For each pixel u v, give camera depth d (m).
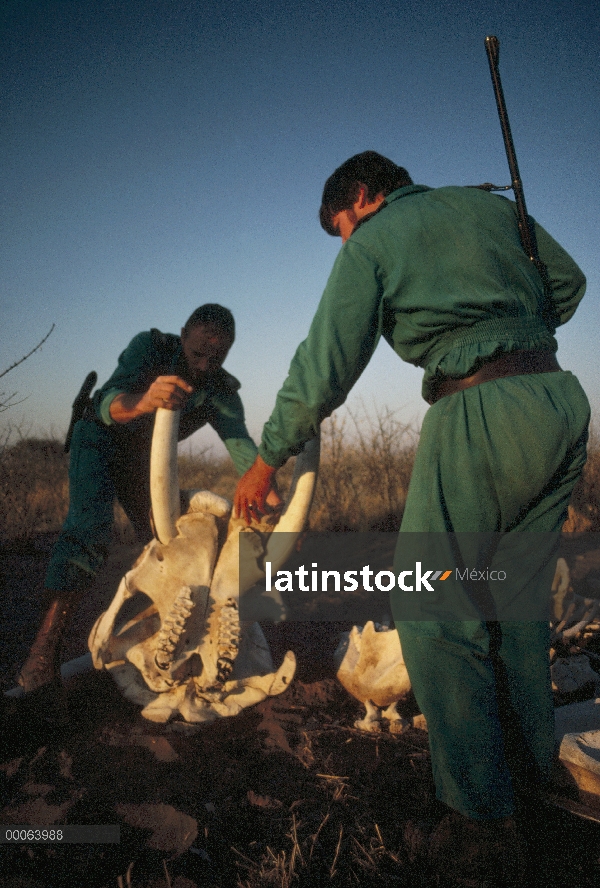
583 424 1.81
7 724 2.21
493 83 2.08
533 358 1.82
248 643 2.59
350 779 2.11
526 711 1.86
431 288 1.81
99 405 2.45
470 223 1.86
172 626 2.24
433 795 1.99
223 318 2.64
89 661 2.67
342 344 1.80
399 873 1.68
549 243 2.06
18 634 3.33
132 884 1.58
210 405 2.95
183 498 2.38
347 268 1.83
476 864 1.60
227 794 1.99
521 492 1.76
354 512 6.39
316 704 2.66
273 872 1.63
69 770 2.00
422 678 1.73
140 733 2.29
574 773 1.92
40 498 6.25
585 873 1.66
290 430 1.88
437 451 1.79
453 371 1.79
